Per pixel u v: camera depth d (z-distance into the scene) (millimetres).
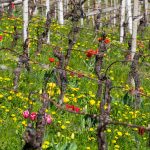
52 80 11758
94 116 5465
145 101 13031
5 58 14508
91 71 15219
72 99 11430
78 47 18875
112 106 11500
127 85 13500
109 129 9641
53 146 8062
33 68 13602
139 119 10969
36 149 6043
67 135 9266
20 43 17094
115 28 29000
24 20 14906
